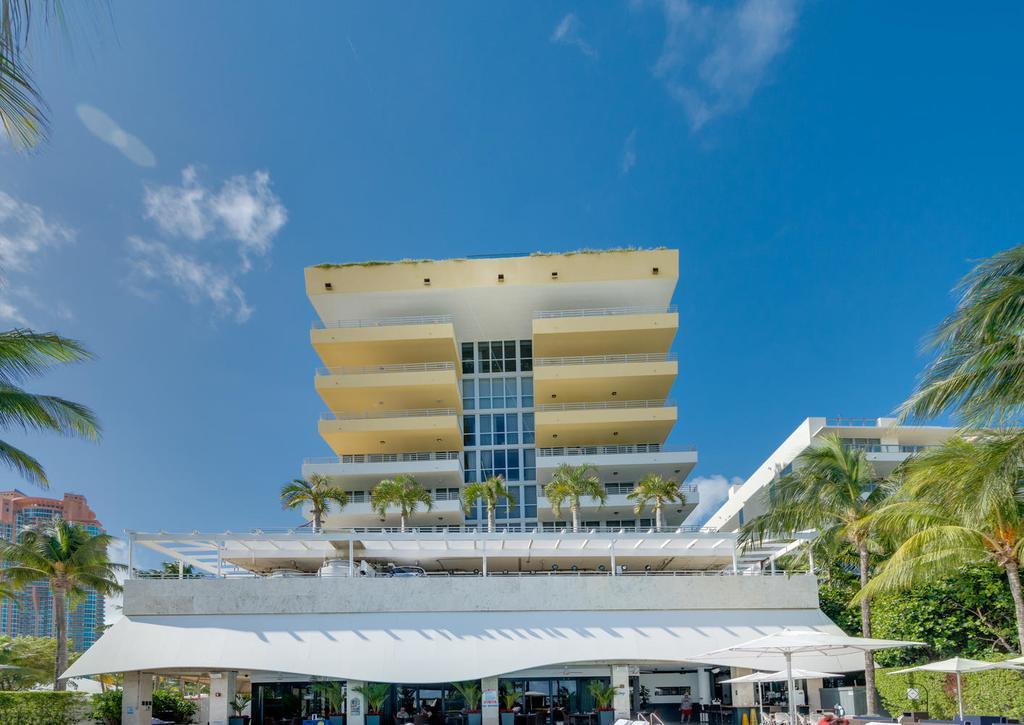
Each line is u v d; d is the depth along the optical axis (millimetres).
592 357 66375
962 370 16375
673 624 35812
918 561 25312
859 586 41312
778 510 34062
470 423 69250
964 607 32969
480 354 71500
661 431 64938
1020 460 17094
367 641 34406
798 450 63156
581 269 65375
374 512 60562
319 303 67438
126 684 33969
